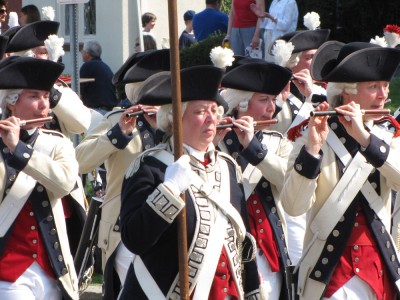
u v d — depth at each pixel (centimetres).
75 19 1975
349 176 1251
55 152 1291
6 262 1276
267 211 1412
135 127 1498
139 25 2906
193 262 1086
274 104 1450
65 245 1309
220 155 1145
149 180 1088
